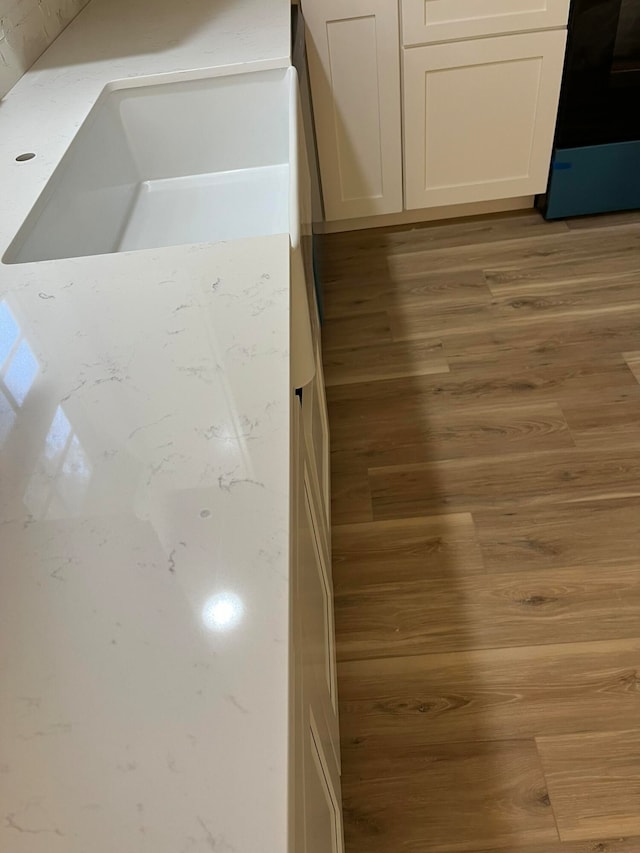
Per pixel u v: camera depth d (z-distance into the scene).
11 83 1.63
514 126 2.42
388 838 1.23
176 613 0.56
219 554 0.60
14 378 0.82
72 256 1.27
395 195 2.60
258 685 0.51
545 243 2.56
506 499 1.75
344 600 1.59
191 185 1.70
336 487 1.84
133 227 1.56
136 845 0.45
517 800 1.25
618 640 1.45
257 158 1.71
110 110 1.60
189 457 0.69
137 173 1.72
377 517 1.75
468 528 1.70
